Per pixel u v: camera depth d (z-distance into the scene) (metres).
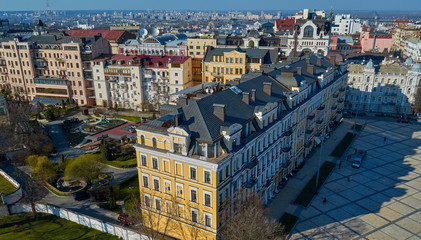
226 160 51.59
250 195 58.00
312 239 60.56
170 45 175.88
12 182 81.06
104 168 85.31
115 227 60.91
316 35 149.00
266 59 130.75
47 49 149.00
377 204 71.56
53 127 124.81
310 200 72.94
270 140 68.44
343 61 128.00
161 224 60.66
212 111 57.66
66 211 67.00
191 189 54.03
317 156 96.12
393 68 134.88
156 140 55.16
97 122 129.38
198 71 146.88
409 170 87.31
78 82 147.12
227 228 53.81
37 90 155.62
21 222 67.19
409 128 120.31
